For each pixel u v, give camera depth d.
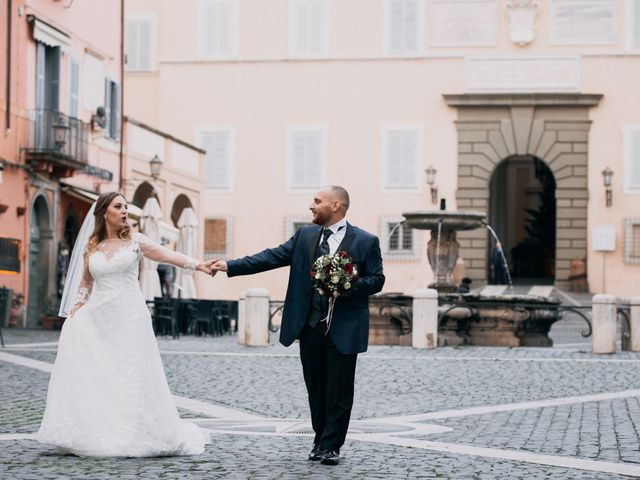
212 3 52.41
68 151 33.66
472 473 9.34
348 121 51.41
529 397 15.92
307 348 9.80
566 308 26.09
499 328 26.89
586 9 50.06
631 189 49.81
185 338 30.66
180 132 52.50
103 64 38.56
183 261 10.20
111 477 8.87
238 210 52.03
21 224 32.19
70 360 10.06
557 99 50.03
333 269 9.45
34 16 32.94
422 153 50.81
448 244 28.61
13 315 31.67
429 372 19.59
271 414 13.68
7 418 12.76
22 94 32.56
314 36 51.69
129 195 39.12
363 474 9.20
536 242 57.31
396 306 27.03
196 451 10.24
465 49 50.69
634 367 21.12
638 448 10.96
